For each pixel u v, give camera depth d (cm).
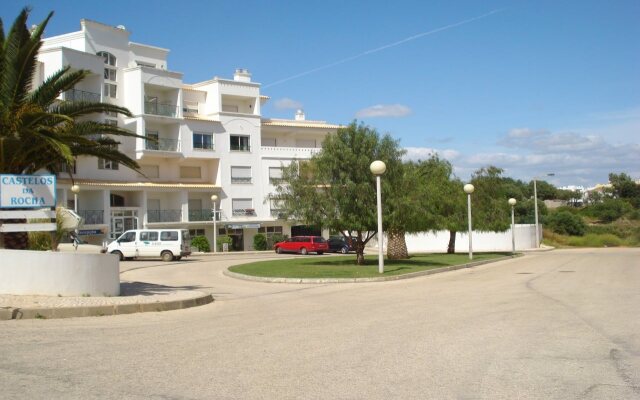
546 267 2973
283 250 5197
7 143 1327
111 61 5203
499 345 865
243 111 6106
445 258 3678
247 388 621
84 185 4619
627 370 709
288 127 6500
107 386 620
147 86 5316
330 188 2698
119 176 5094
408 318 1154
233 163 5853
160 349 826
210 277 2453
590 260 3597
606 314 1196
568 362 752
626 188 11875
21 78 1377
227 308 1365
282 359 767
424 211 2831
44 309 1099
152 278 2380
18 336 901
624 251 5097
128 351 807
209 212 5641
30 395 579
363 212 2675
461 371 703
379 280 2200
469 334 960
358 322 1107
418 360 763
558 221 7594
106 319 1123
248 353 805
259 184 6006
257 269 2620
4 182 1300
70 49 4541
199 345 861
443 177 3950
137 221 5138
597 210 9681
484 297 1547
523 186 12788
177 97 5478
